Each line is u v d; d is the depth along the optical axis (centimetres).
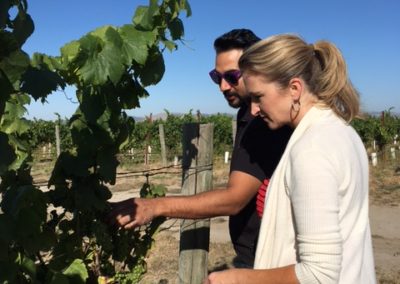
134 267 264
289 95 178
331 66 179
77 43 201
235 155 254
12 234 182
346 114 183
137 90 233
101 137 223
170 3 226
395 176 1628
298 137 175
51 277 212
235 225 268
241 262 275
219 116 2539
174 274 641
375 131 2191
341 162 166
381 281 640
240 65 182
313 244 159
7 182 214
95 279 239
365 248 178
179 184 1572
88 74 201
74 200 231
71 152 229
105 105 220
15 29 164
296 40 178
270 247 180
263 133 244
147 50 217
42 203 201
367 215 180
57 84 176
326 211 159
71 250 229
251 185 246
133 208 238
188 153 324
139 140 2248
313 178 161
